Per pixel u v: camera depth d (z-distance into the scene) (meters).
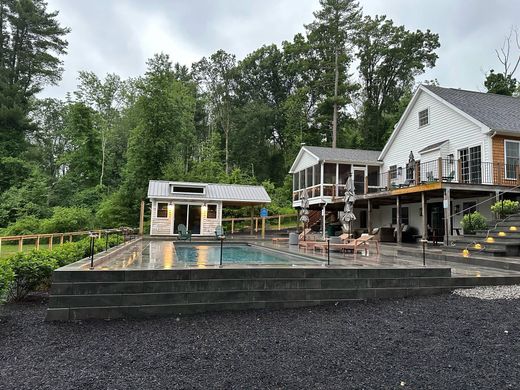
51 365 3.66
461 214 16.41
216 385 3.19
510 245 9.86
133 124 36.53
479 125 14.89
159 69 30.50
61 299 5.21
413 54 37.72
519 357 3.75
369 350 4.02
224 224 27.00
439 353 3.90
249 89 48.34
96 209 28.86
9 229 21.17
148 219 26.59
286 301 5.96
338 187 21.88
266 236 22.52
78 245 9.22
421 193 14.81
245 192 22.31
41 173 31.36
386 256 10.09
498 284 7.05
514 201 13.96
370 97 40.22
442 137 17.33
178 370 3.52
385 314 5.43
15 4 32.91
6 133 30.92
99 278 5.38
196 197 20.66
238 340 4.38
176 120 30.11
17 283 6.46
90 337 4.51
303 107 40.47
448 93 18.17
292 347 4.13
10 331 4.75
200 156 39.28
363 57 39.50
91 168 36.00
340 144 38.72
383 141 38.25
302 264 6.96
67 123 38.41
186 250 12.82
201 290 5.69
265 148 44.22
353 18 35.31
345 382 3.24
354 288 6.30
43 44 34.75
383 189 19.22
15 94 32.06
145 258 8.05
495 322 4.86
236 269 5.89
